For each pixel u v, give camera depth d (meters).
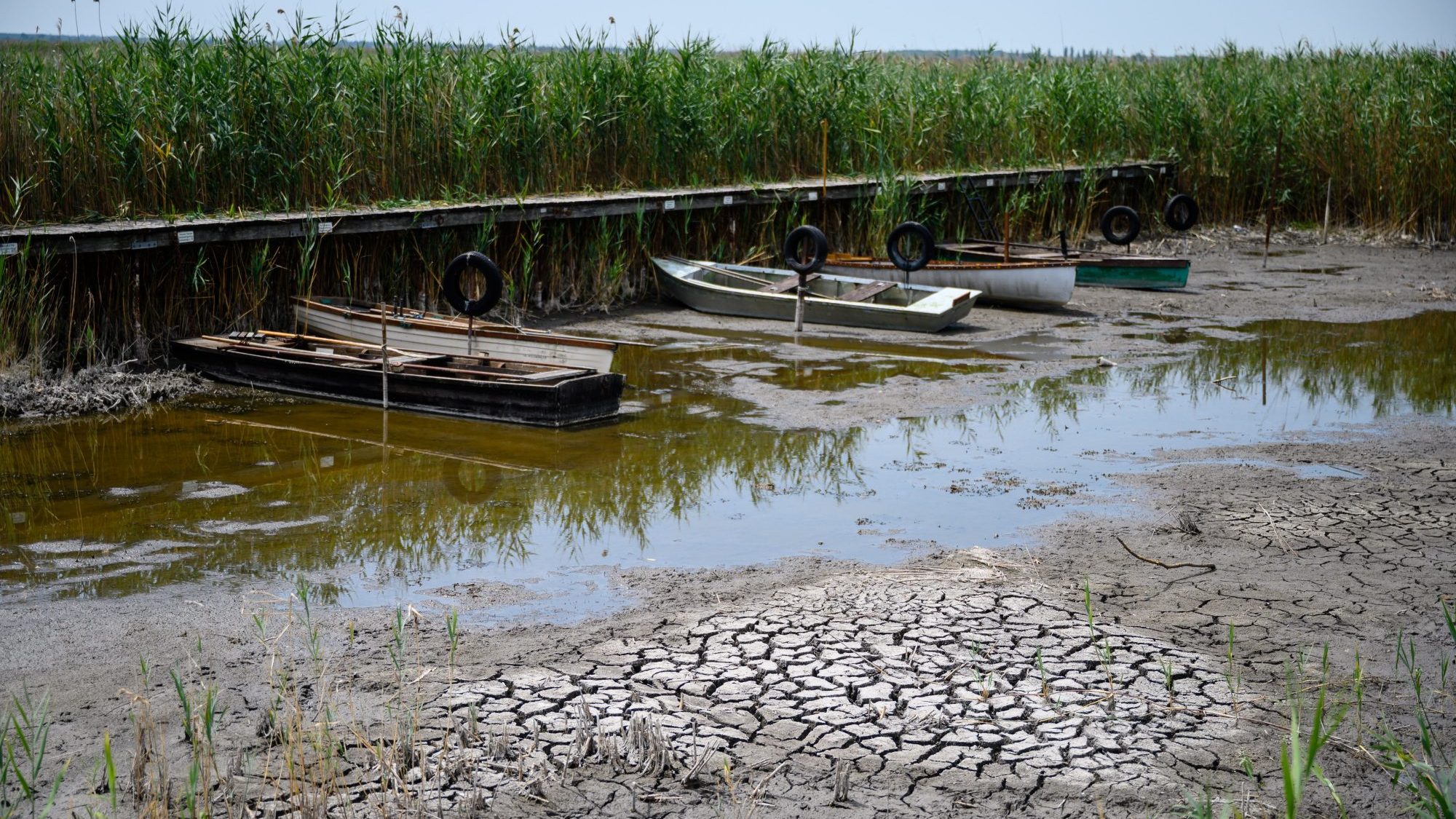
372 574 6.23
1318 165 23.67
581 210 14.62
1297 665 5.14
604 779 4.18
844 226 18.36
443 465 8.36
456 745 4.39
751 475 8.17
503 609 5.76
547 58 17.70
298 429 9.38
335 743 4.38
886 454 8.70
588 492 7.75
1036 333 13.90
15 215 10.93
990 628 5.50
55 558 6.43
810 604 5.80
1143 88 24.34
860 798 4.08
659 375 11.51
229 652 5.22
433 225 13.29
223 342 11.13
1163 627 5.54
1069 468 8.34
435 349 11.09
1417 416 9.91
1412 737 4.52
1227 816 3.69
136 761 4.07
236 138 12.98
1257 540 6.80
